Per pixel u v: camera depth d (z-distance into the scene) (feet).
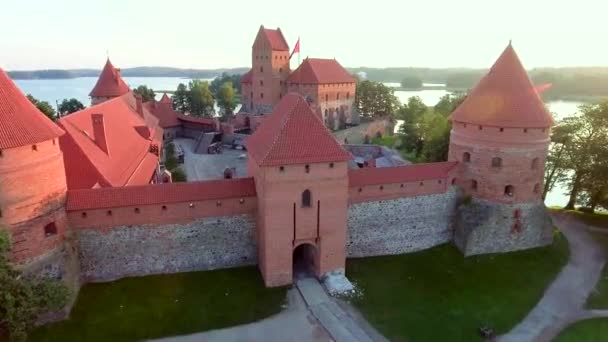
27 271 89.66
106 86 230.48
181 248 110.01
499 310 107.96
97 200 101.45
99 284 105.29
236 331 95.71
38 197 90.22
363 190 122.01
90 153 117.39
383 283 115.24
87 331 92.12
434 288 114.73
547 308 111.34
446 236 135.85
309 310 102.89
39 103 216.33
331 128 291.38
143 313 98.02
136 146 155.43
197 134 282.56
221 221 111.86
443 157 186.70
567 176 180.45
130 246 106.22
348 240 124.06
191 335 94.02
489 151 127.85
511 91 126.72
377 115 336.29
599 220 167.12
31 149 88.28
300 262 123.24
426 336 97.40
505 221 130.82
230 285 108.88
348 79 299.58
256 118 264.11
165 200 105.40
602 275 127.03
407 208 128.26
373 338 95.30
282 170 103.50
